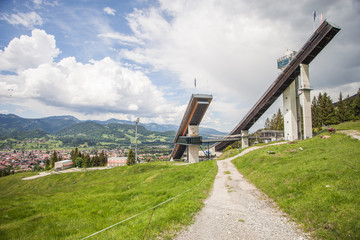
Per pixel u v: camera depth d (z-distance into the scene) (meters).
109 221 14.89
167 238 10.46
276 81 67.44
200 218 13.25
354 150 23.61
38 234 13.34
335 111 86.38
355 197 11.89
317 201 12.89
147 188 29.97
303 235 10.17
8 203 25.25
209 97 69.94
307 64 62.44
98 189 35.53
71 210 19.20
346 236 9.11
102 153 146.75
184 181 29.97
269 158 31.73
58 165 119.38
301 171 19.61
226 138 99.12
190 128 81.62
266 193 18.55
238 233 10.86
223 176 30.59
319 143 35.22
